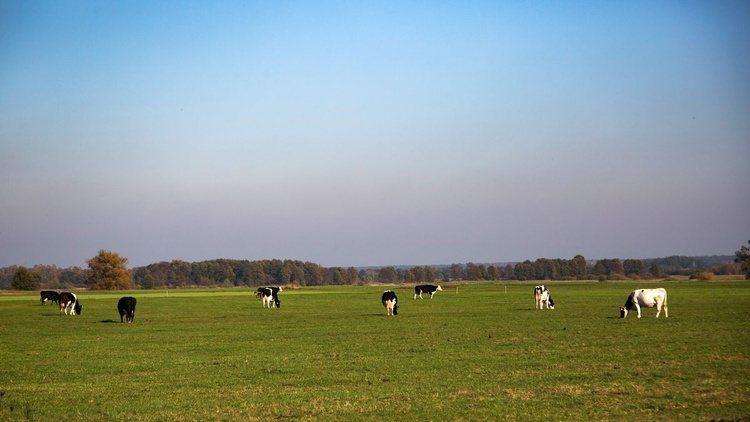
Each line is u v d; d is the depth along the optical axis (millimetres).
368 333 38469
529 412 17938
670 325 40375
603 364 25281
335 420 17359
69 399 20266
